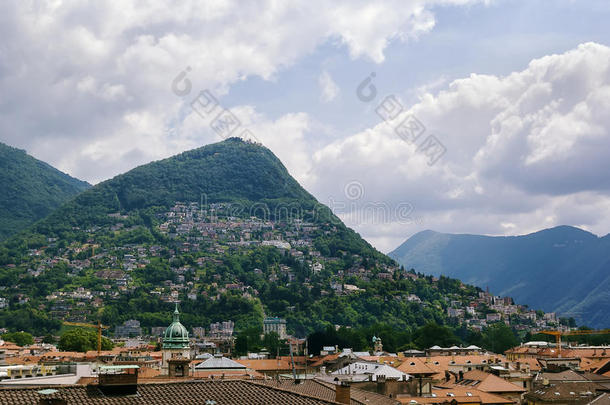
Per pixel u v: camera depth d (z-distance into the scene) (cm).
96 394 8612
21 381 12025
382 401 14112
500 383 19725
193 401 8775
